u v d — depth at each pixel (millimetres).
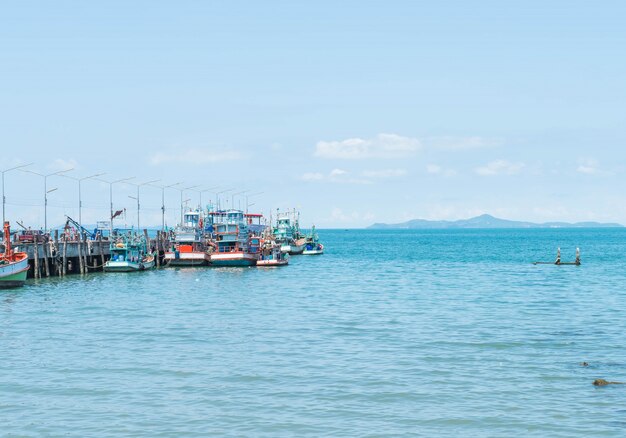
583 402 37156
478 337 55500
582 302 78875
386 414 35438
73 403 37469
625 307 74000
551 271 130625
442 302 79938
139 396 38688
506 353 49156
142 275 117875
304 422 34312
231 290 95500
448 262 165875
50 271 108688
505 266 147625
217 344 53094
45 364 46188
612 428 33188
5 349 51219
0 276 89188
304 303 79875
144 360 47312
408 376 42750
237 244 140250
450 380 41719
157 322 64562
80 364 46188
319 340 54656
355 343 53312
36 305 76750
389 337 55875
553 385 40438
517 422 34125
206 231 142375
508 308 73750
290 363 46375
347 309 74000
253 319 66500
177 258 134375
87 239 123125
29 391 39688
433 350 50375
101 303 79125
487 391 39344
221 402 37531
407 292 92500
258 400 37844
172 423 34219
